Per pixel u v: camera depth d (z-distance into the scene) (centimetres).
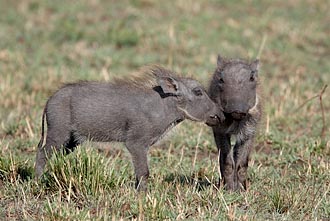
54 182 2220
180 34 4762
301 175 2511
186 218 2052
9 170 2352
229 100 2244
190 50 4478
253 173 2523
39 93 3588
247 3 5538
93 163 2214
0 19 4972
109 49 4472
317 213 2116
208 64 4181
